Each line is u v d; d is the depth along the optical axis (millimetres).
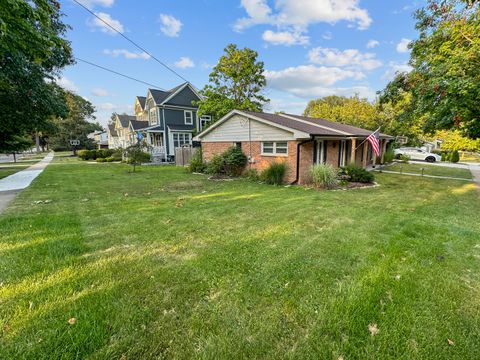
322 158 11180
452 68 5867
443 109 6895
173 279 2557
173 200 6449
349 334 1819
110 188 8508
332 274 2646
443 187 8867
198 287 2414
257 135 10695
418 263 2900
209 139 13141
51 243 3441
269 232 3951
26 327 1851
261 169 10734
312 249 3285
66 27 10758
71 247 3312
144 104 30125
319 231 4004
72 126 37594
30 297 2223
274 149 10195
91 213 5078
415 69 8992
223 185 9242
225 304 2162
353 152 11727
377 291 2322
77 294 2281
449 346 1722
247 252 3203
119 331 1834
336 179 9109
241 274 2656
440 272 2699
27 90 9688
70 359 1586
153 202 6176
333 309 2074
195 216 4867
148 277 2592
